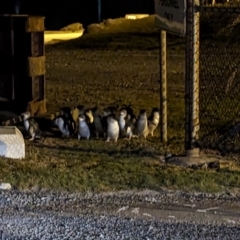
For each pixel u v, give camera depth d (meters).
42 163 12.05
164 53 14.20
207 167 11.91
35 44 16.78
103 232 8.48
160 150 13.49
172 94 23.02
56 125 15.23
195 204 9.83
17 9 52.22
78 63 33.69
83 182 10.66
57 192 10.33
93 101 20.89
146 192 10.38
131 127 14.76
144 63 33.53
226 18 18.89
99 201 9.91
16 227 8.66
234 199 10.12
